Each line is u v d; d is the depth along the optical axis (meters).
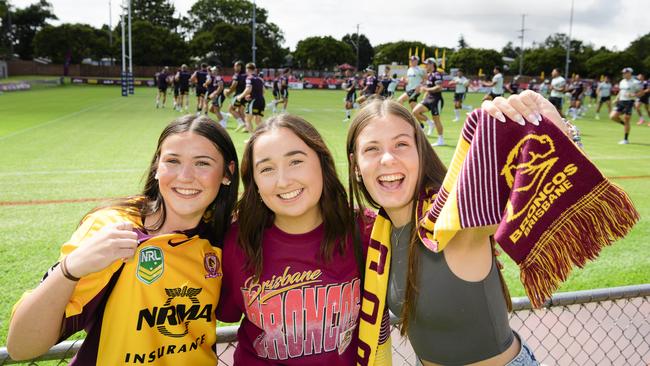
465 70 76.69
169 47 66.94
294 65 83.00
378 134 1.63
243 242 1.75
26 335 1.42
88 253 1.39
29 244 4.43
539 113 1.35
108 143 11.05
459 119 19.39
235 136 12.41
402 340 2.83
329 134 13.52
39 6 76.81
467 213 1.36
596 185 1.31
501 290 1.66
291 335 1.79
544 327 3.14
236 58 72.62
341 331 1.82
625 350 2.94
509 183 1.36
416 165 1.63
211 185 1.69
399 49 83.50
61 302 1.41
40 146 10.51
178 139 1.67
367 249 1.89
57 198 6.18
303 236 1.77
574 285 3.76
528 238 1.31
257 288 1.76
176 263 1.64
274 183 1.65
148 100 27.58
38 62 65.94
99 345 1.58
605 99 21.94
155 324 1.61
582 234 1.31
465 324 1.58
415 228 1.62
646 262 4.25
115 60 71.06
